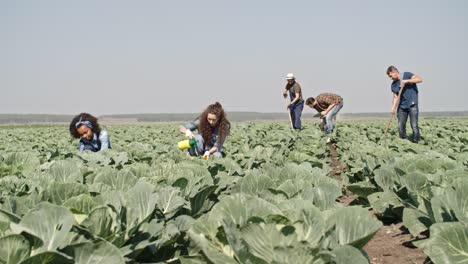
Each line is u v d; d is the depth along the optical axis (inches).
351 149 631.2
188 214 271.4
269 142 792.9
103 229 182.7
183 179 277.0
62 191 225.6
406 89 774.5
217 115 494.3
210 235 185.6
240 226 177.0
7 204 208.4
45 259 159.0
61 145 832.3
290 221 171.9
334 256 163.9
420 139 871.7
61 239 165.8
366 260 161.8
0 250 155.1
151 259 208.8
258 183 278.2
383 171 343.3
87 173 341.1
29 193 269.7
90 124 503.8
